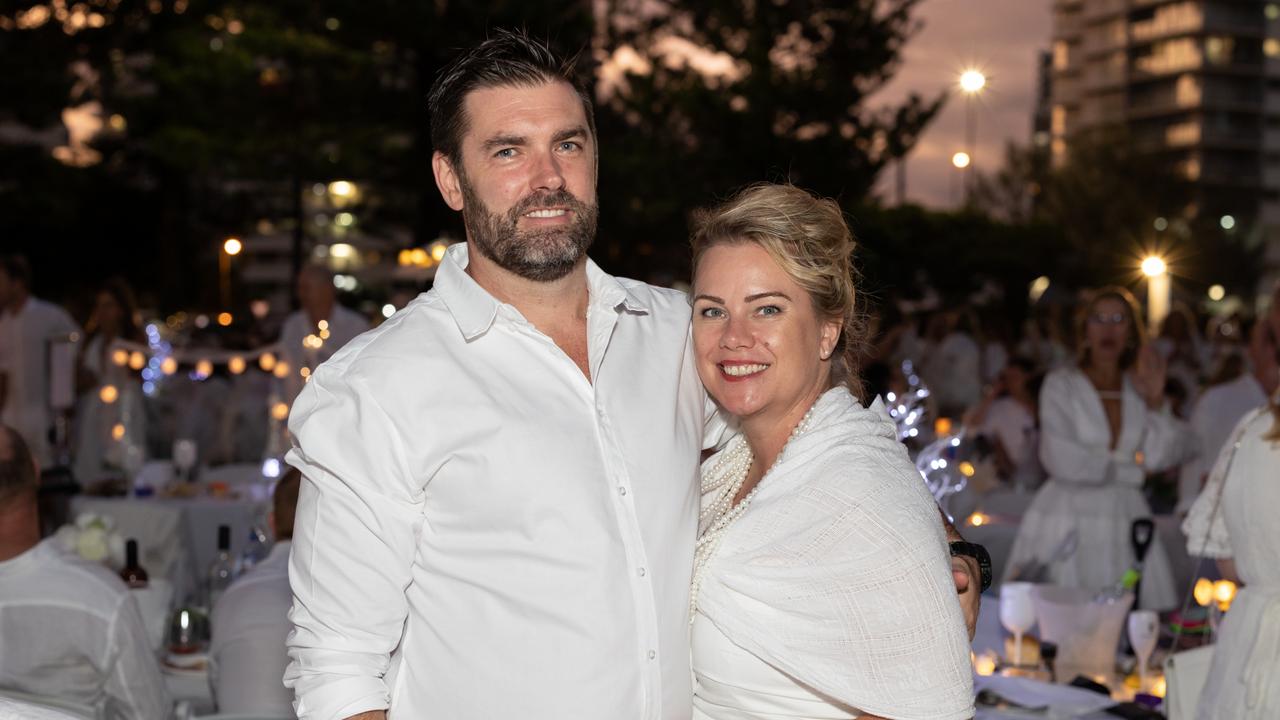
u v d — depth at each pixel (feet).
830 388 6.72
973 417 19.60
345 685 5.70
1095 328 13.88
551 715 5.77
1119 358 14.02
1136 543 11.74
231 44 61.77
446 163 6.29
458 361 5.97
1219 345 35.58
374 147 63.16
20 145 68.18
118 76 70.90
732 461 6.95
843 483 6.07
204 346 39.70
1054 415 13.67
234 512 17.22
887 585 5.82
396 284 47.11
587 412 6.07
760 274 6.24
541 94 6.00
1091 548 13.53
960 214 94.79
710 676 6.32
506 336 6.06
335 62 60.80
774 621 6.03
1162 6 219.41
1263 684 8.14
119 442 19.52
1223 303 135.54
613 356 6.34
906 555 5.83
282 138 63.36
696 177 57.62
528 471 5.85
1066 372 13.93
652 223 59.26
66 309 28.02
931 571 5.83
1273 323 12.35
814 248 6.24
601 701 5.80
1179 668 8.91
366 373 5.86
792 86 55.77
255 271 121.39
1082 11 236.43
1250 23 214.07
